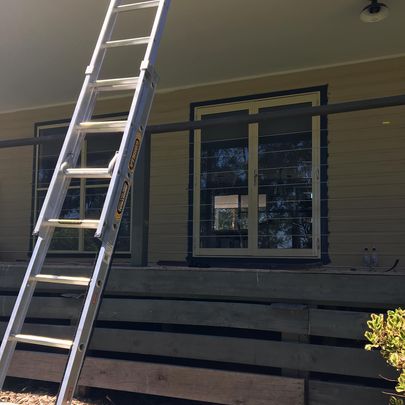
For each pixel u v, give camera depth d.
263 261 5.88
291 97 5.97
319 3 4.45
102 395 4.09
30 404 3.86
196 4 4.46
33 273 2.42
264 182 6.01
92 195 6.96
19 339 2.33
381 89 5.54
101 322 4.31
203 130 6.38
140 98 2.54
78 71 6.14
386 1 4.37
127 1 4.37
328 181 5.70
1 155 7.54
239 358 3.53
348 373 3.24
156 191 6.52
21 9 4.62
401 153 5.43
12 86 6.64
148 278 3.88
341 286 3.35
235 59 5.69
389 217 5.42
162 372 3.68
